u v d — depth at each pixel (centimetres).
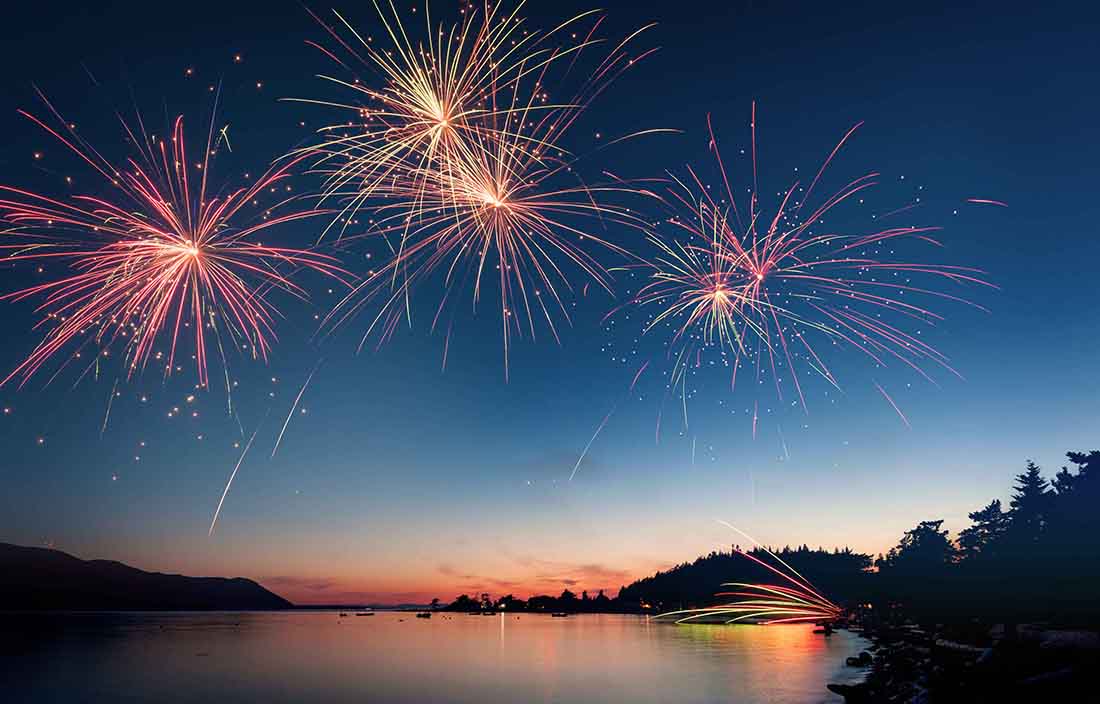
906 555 6625
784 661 5444
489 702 3534
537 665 5316
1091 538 3519
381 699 3666
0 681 4503
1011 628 3575
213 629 12262
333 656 6216
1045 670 2270
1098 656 2194
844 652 6266
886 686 3309
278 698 3750
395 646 7531
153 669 5153
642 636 9550
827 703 3303
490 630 11662
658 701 3497
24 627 12800
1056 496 3925
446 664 5431
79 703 3659
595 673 4738
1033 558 3800
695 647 7169
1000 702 2153
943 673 2605
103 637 9450
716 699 3516
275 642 8306
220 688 4122
